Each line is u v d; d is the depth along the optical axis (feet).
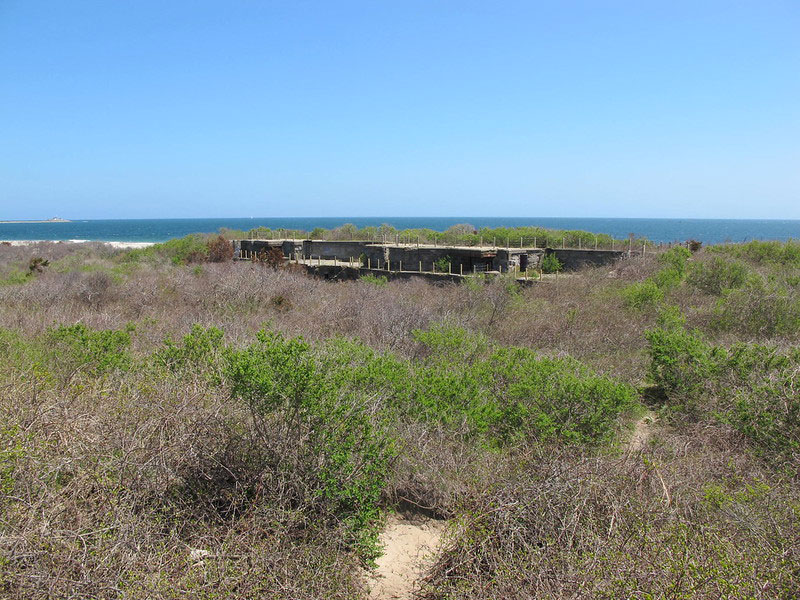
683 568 10.59
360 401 18.01
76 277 59.47
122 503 12.50
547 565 11.42
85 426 15.74
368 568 13.65
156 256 100.17
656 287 47.44
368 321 39.68
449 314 43.04
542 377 22.88
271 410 15.12
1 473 12.56
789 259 65.98
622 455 17.76
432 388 21.26
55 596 9.96
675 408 24.35
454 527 14.03
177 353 22.74
